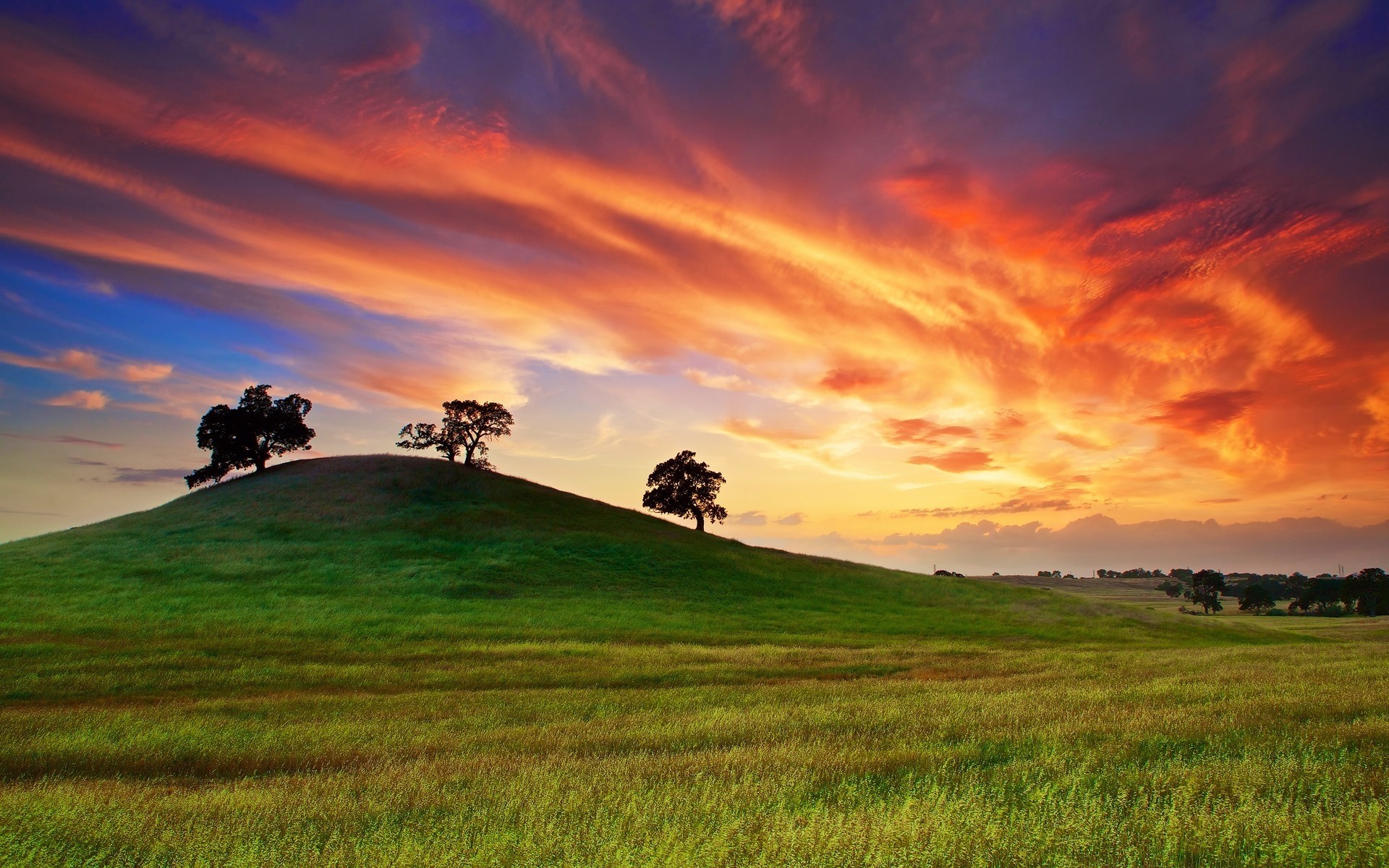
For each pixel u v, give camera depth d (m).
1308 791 8.09
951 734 13.13
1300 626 86.19
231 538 59.25
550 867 6.43
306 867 6.73
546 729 15.62
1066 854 6.20
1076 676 24.44
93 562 50.72
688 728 14.80
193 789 11.23
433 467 83.38
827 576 66.81
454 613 43.19
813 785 9.30
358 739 15.16
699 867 6.12
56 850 7.41
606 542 65.94
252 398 80.69
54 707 21.17
